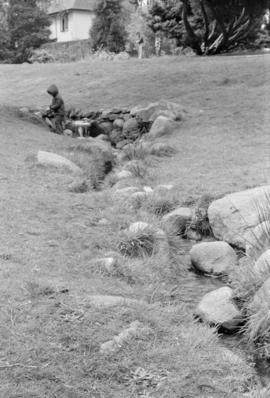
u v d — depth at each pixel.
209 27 21.20
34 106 15.05
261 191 5.70
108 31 32.19
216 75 15.21
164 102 12.56
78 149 9.05
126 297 3.91
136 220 5.68
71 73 19.20
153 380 2.88
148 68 17.94
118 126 13.20
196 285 4.60
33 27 33.06
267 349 3.46
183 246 5.57
